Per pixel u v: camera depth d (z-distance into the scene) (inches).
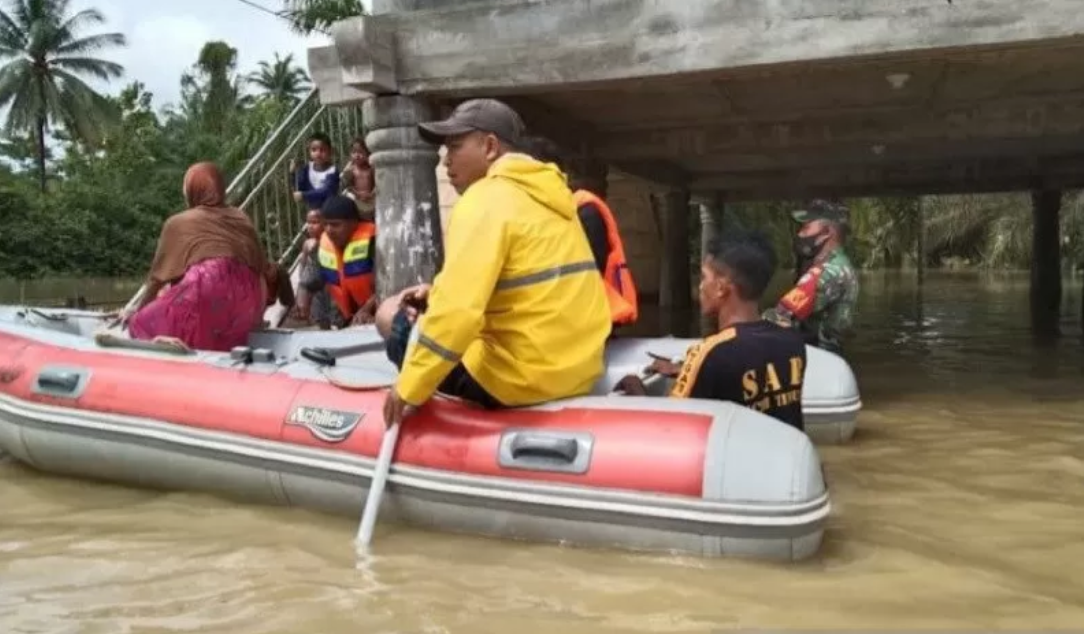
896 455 200.2
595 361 150.3
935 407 254.2
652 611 117.9
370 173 319.6
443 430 147.9
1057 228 617.0
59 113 1740.9
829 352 223.0
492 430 144.9
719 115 346.0
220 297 196.1
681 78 226.2
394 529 150.7
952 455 199.3
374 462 151.0
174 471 169.8
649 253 642.8
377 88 245.9
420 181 252.1
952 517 156.6
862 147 431.2
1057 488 173.8
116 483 179.3
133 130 1871.3
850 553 137.9
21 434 183.2
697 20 217.6
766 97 312.0
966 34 200.1
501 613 118.3
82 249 1673.2
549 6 230.4
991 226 1314.0
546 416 143.9
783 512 128.6
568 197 149.3
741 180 556.4
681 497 131.9
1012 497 168.1
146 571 135.2
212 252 196.9
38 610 121.3
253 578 131.9
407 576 131.3
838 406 207.5
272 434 159.9
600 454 137.1
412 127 248.7
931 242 1366.9
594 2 226.1
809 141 367.2
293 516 158.6
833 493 171.5
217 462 165.0
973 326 495.5
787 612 117.0
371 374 165.9
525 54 233.9
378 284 257.8
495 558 136.9
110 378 177.2
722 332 147.3
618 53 225.0
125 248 1726.1
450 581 129.0
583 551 137.7
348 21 237.5
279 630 114.7
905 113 347.6
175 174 1813.5
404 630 114.0
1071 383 293.7
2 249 1604.3
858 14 205.9
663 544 134.2
